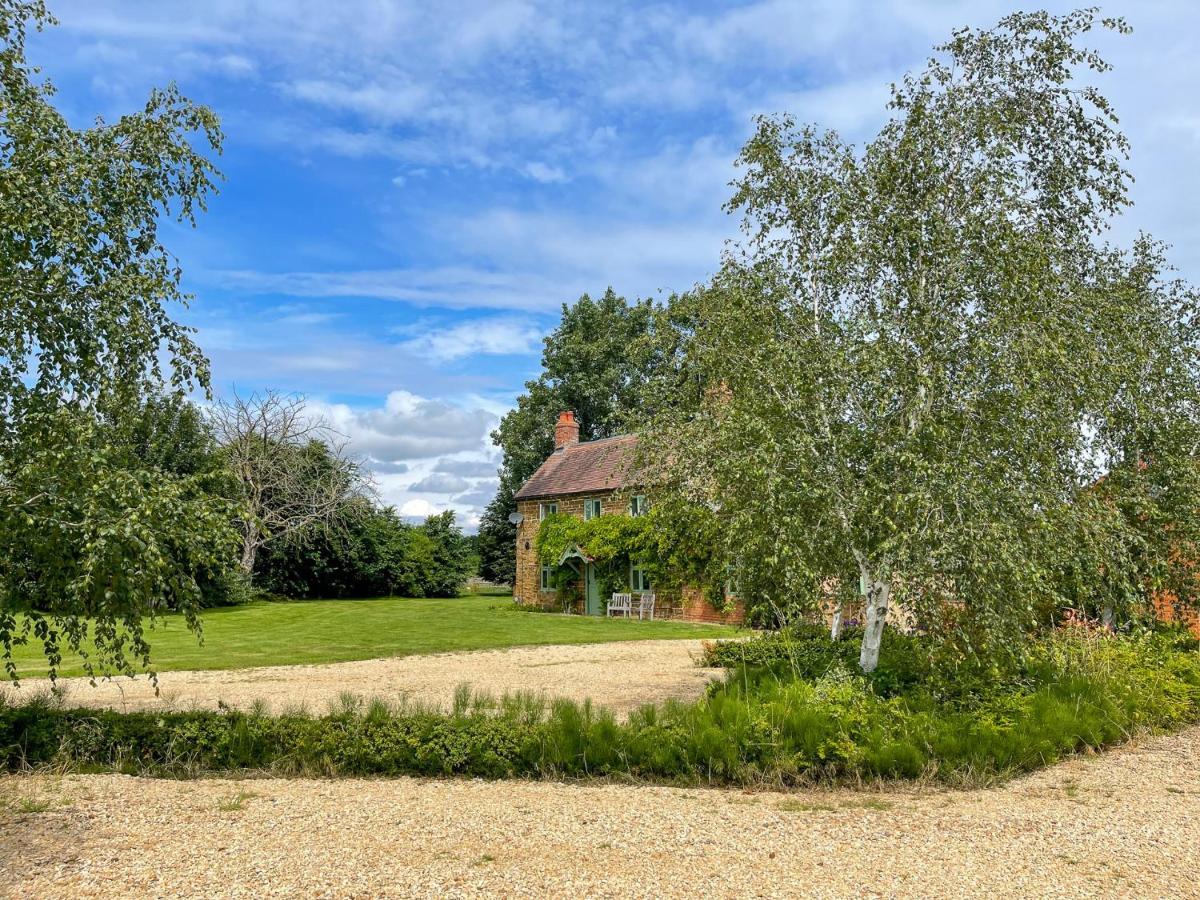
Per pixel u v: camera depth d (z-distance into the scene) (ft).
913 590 28.04
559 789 24.57
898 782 25.05
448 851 18.29
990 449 28.78
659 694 40.40
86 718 27.50
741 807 22.41
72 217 25.41
